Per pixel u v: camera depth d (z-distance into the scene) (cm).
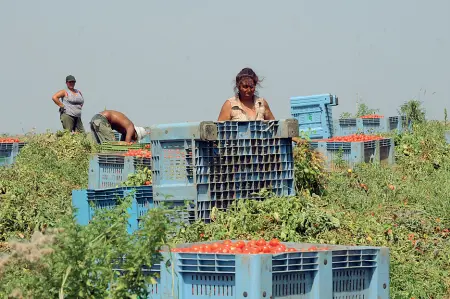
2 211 3106
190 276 1811
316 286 1823
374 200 3434
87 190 2884
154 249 1775
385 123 5531
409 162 4425
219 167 2778
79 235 1700
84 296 1681
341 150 4188
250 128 2833
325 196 3394
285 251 1939
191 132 2711
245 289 1734
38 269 1666
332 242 2666
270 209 2761
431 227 3053
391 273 2508
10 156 4853
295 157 3350
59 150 4828
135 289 1769
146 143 4359
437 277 2562
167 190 2747
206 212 2745
